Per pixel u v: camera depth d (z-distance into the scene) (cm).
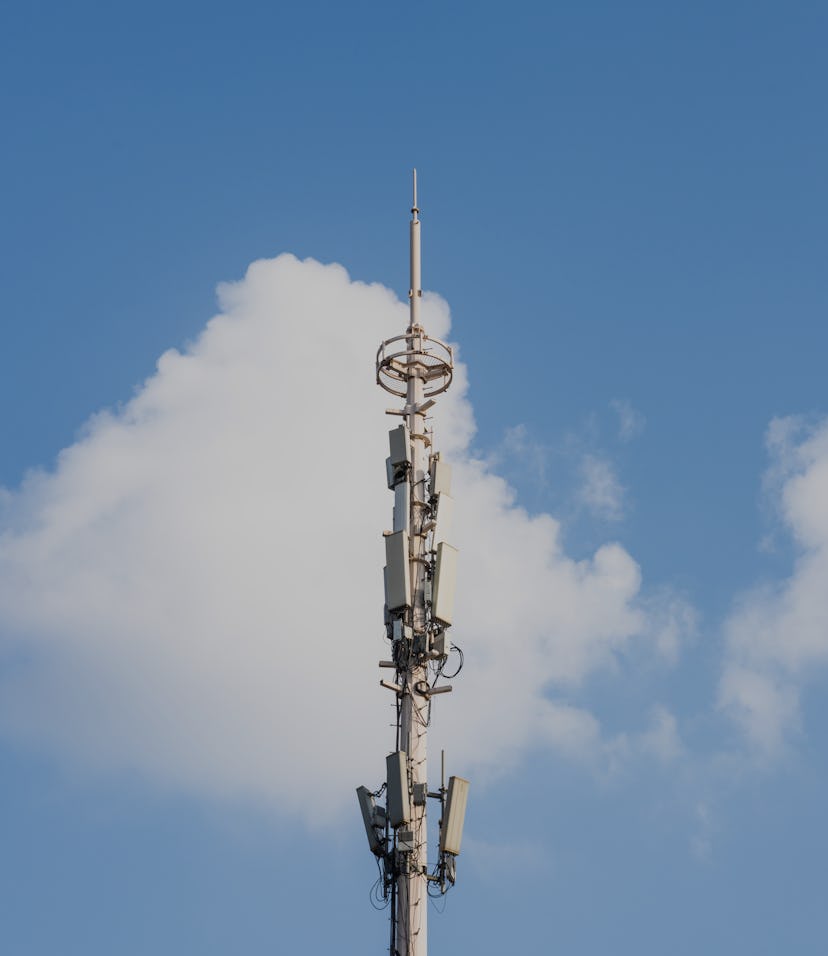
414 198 6881
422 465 6278
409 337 6525
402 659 5853
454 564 5934
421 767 5694
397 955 5391
